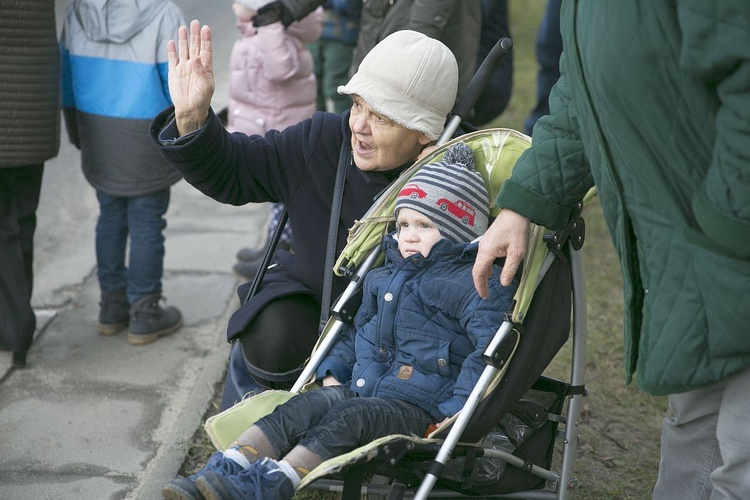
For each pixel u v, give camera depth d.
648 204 2.13
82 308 4.83
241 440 2.50
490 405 2.53
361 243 2.90
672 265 2.10
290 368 3.02
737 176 1.91
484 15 4.70
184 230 5.77
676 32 1.94
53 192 6.45
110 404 3.94
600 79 2.07
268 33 4.73
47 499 3.28
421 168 2.90
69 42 4.14
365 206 3.07
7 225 3.98
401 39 2.91
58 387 4.05
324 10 6.03
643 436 3.87
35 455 3.55
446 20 4.11
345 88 2.92
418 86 2.88
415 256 2.76
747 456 2.18
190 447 3.61
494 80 4.61
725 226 1.96
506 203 2.50
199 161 2.92
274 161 3.12
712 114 1.97
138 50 4.05
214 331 4.62
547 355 2.65
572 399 2.81
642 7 1.96
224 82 8.61
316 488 2.73
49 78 3.89
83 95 4.14
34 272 5.22
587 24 2.09
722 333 2.04
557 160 2.47
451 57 2.95
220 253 5.46
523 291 2.58
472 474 2.67
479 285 2.55
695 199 2.03
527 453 2.78
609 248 5.79
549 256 2.66
